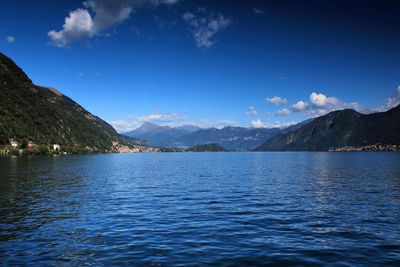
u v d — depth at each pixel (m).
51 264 17.75
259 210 33.72
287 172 89.69
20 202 37.66
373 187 54.16
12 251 19.92
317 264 18.03
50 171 83.25
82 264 17.75
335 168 106.75
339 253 19.88
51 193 45.25
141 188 52.34
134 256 19.05
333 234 24.33
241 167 116.62
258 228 26.03
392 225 27.30
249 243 21.86
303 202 38.94
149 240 22.41
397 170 94.75
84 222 27.78
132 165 128.88
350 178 70.50
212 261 18.33
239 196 43.88
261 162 163.50
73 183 57.88
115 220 28.64
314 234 24.30
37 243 21.59
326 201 39.72
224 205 36.72
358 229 25.88
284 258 18.94
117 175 77.38
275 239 22.88
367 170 95.69
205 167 117.44
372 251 20.28
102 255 19.23
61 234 23.84
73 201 38.75
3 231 24.62
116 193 46.16
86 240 22.31
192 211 33.00
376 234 24.36
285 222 28.19
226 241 22.30
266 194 45.91
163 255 19.27
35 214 30.98
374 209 34.47
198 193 46.78
